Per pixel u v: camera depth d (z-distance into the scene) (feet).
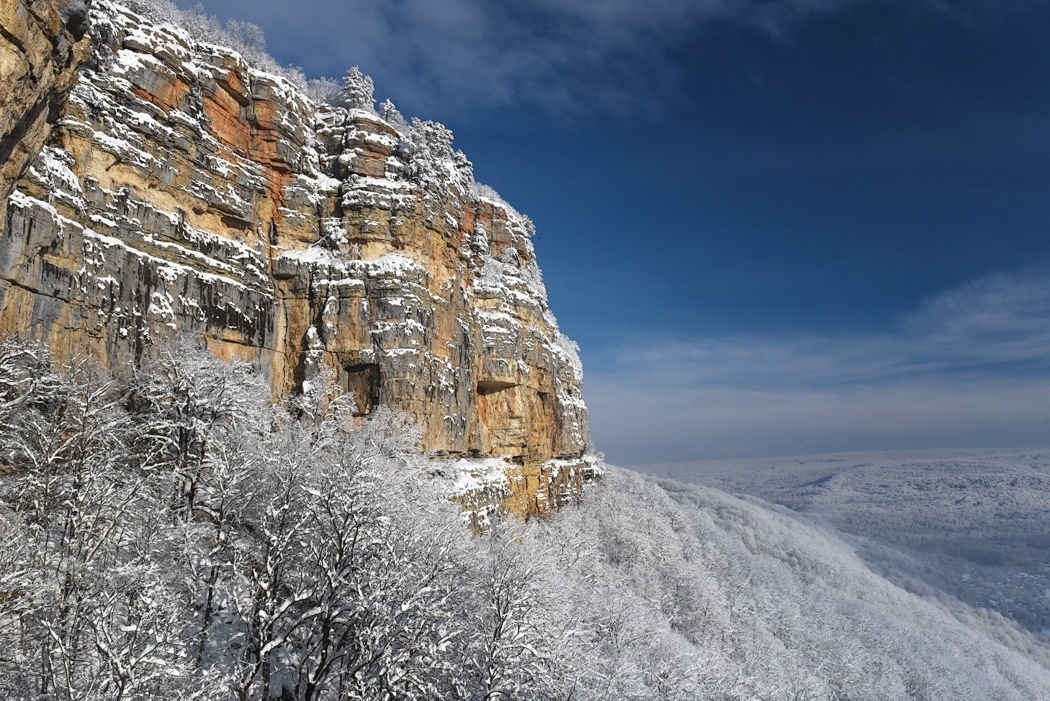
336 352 154.10
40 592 60.64
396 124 188.14
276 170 162.61
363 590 76.28
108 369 110.93
